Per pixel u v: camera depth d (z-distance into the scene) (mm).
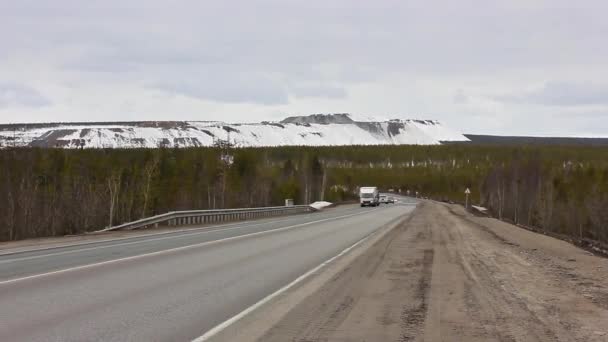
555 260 19594
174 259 17688
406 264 17578
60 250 20375
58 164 79875
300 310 10391
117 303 10609
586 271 16750
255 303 10938
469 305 11047
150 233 30000
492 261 18672
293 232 31188
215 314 9883
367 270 16078
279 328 8977
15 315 9445
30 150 72500
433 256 19906
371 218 48594
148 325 8969
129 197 84750
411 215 53594
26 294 11328
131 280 13375
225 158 102000
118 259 17438
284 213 60594
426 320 9695
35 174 68188
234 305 10711
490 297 11945
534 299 11828
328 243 24578
